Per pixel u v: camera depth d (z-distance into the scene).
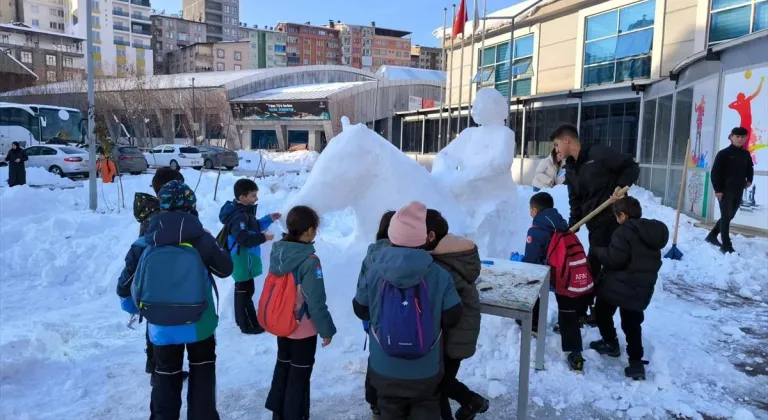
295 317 2.87
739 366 3.77
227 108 50.09
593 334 4.25
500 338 4.03
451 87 22.91
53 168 20.30
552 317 4.45
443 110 23.55
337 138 4.30
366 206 4.26
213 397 2.81
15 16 98.81
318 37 133.62
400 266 2.30
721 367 3.68
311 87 51.34
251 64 125.19
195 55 107.25
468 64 22.59
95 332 4.32
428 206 4.22
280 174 24.67
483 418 3.09
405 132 26.98
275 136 53.78
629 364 3.58
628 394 3.33
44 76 72.19
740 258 6.62
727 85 8.87
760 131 8.19
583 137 16.56
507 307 2.74
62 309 4.94
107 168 14.11
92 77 10.36
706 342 4.18
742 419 3.02
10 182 13.79
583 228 6.14
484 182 4.86
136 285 2.65
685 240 7.84
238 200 4.22
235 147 52.03
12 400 3.17
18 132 24.30
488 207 4.82
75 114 26.33
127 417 3.05
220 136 52.81
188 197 2.78
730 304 5.18
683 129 10.80
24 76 53.12
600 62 16.58
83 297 5.32
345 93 47.44
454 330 2.62
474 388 3.41
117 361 3.78
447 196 4.59
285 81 56.12
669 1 14.32
